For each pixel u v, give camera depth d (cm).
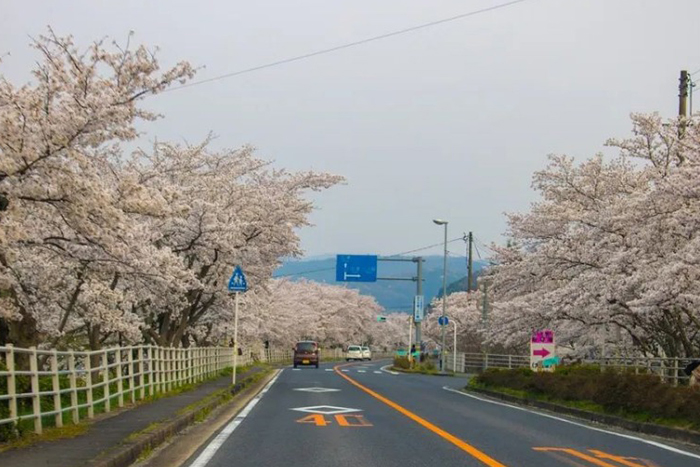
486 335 3778
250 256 2850
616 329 2925
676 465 1036
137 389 1759
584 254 2505
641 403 1537
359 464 988
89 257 1511
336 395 2261
